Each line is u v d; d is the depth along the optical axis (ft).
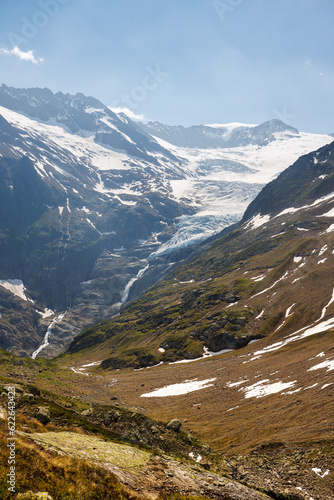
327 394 192.65
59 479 59.06
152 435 122.52
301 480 115.44
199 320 633.20
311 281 535.19
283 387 244.22
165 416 256.73
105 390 344.28
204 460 118.21
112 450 85.30
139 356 601.21
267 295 578.25
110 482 65.31
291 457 134.00
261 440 167.43
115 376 475.31
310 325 430.20
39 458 63.21
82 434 94.84
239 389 282.36
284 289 561.84
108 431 114.73
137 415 131.64
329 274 528.22
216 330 545.44
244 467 125.08
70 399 177.37
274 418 191.52
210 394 292.61
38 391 140.67
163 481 76.74
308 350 323.16
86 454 77.30
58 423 106.93
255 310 543.80
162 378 402.72
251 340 481.46
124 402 298.76
